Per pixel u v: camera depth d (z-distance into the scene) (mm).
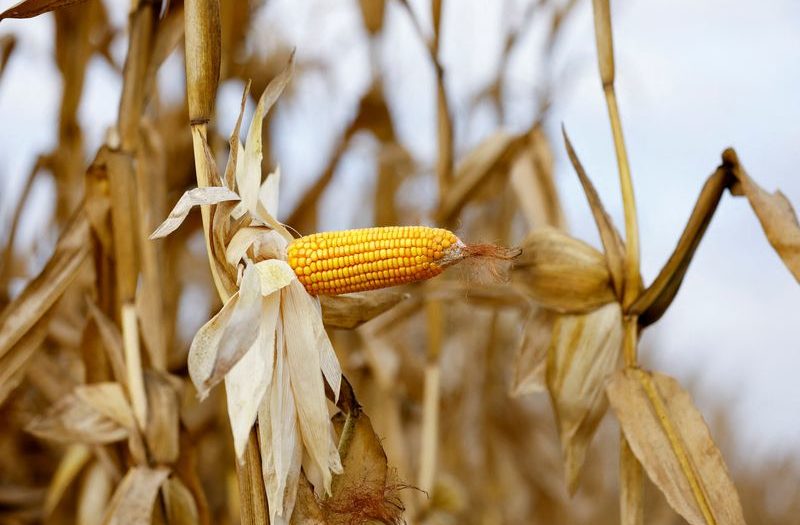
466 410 3092
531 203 2203
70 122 2273
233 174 1379
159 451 1654
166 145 2213
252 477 1360
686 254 1615
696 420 1571
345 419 1435
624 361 1642
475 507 3064
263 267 1346
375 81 2604
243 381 1321
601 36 1657
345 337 2535
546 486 3199
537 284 1682
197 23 1396
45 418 1661
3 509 2184
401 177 3006
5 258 2230
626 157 1660
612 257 1665
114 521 1596
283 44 2590
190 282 2748
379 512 1392
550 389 1693
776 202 1588
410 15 2029
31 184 2262
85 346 1740
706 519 1515
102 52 2463
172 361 2154
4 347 1669
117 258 1677
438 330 2156
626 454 1619
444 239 1325
